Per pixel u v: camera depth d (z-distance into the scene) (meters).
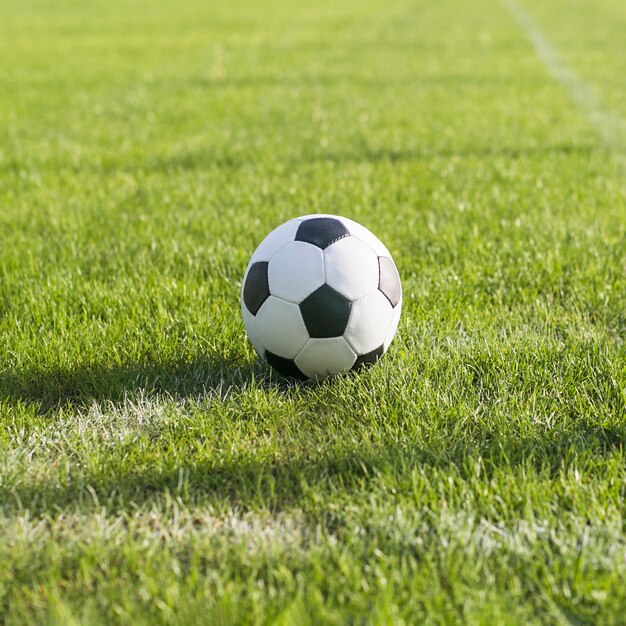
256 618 1.97
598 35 18.38
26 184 6.45
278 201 5.83
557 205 5.70
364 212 5.59
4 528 2.43
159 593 2.09
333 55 14.99
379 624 1.94
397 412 2.96
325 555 2.23
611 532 2.31
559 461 2.69
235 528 2.41
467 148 7.75
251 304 3.12
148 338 3.56
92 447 2.85
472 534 2.30
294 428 2.94
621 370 3.21
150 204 5.86
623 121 9.14
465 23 21.31
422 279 4.29
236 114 9.51
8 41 16.59
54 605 2.07
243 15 22.83
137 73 12.62
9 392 3.19
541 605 2.08
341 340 3.06
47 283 4.21
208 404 3.08
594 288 4.20
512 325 3.80
